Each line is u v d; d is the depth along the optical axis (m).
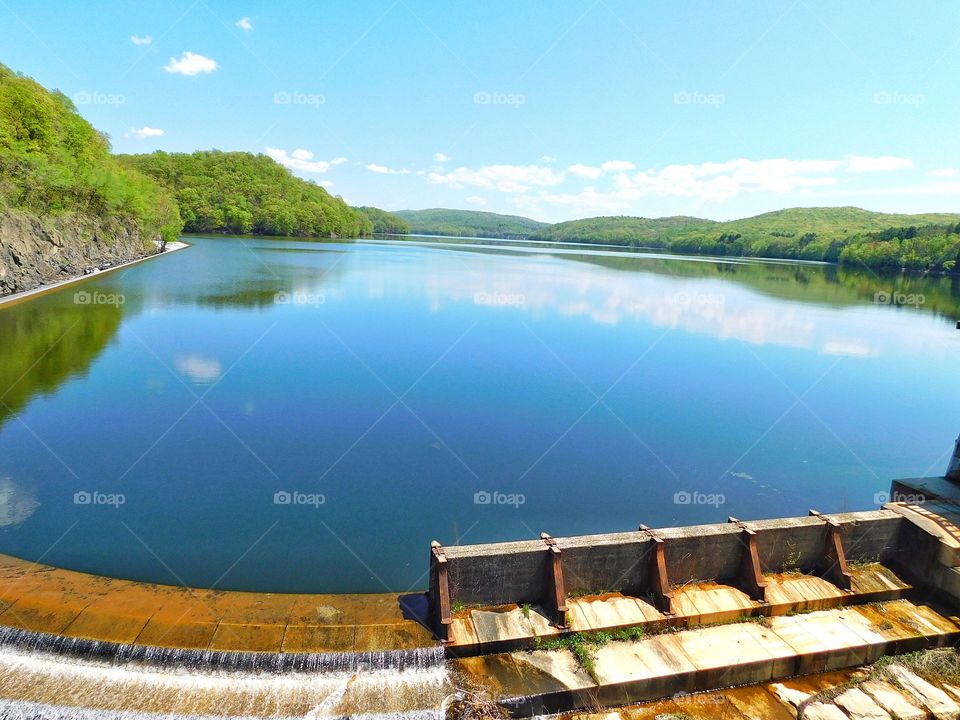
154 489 23.89
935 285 123.56
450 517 22.66
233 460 26.88
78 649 14.07
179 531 20.73
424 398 35.97
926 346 58.00
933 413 37.09
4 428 29.28
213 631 14.84
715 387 40.66
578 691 13.91
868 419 35.72
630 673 14.38
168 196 146.38
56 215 76.19
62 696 13.16
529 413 34.00
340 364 42.25
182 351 44.22
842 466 28.77
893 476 27.88
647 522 22.84
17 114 82.44
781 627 16.27
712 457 29.12
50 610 15.41
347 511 22.77
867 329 66.12
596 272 115.81
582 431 31.77
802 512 24.12
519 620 15.40
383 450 28.47
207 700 13.27
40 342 44.88
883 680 15.14
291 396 35.38
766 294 91.88
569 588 16.20
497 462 27.67
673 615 15.97
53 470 25.20
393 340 49.69
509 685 14.02
